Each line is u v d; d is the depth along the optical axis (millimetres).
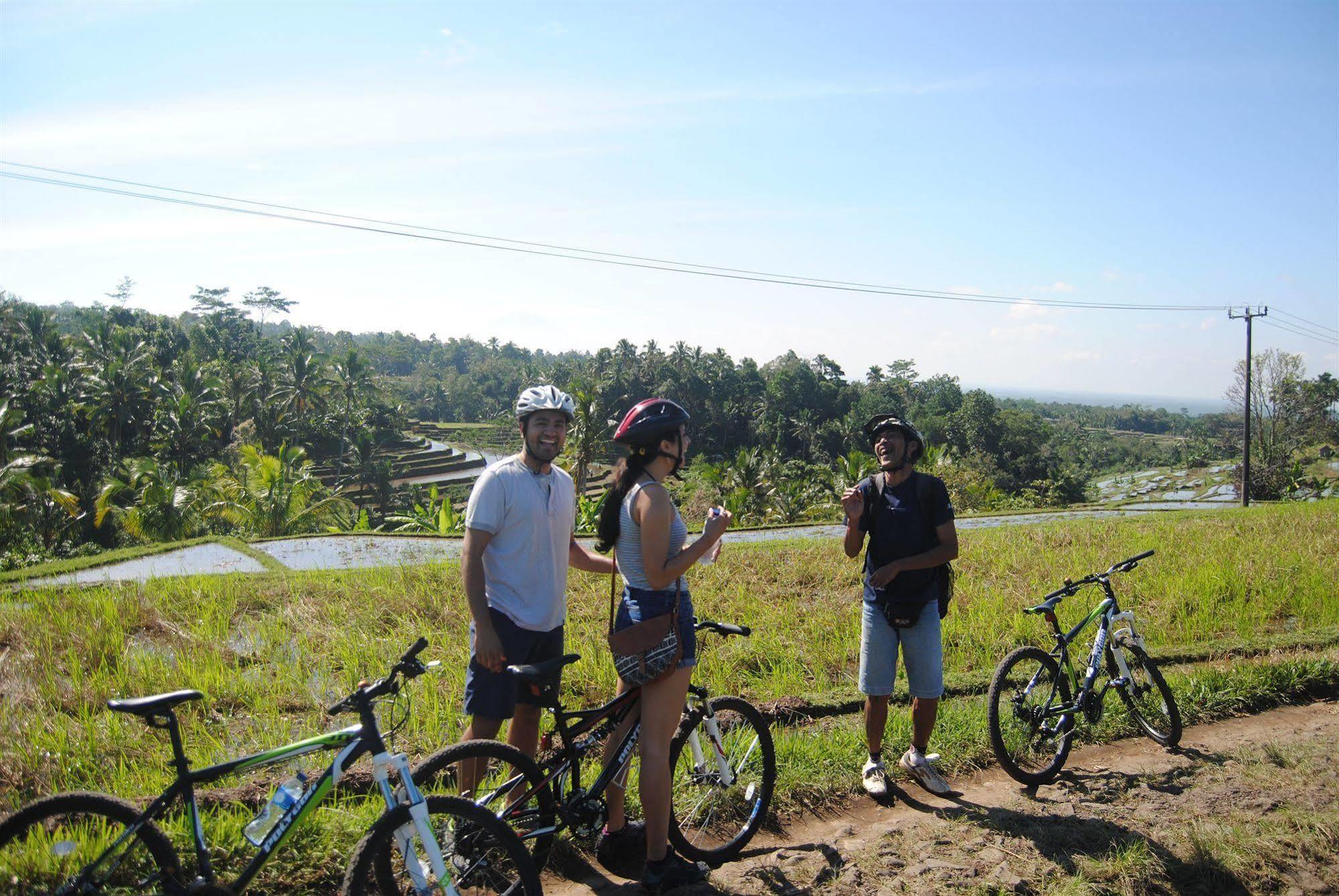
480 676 3891
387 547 17312
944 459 39281
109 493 33688
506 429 104500
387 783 3305
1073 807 4848
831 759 5191
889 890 3969
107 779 4852
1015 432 96562
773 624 8531
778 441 98312
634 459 3877
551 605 4023
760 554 12414
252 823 3217
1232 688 6555
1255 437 51156
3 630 7578
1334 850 4379
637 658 3779
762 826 4605
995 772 5363
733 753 4613
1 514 31844
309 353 71500
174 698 3209
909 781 5188
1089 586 9617
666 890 3814
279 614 8664
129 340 65062
